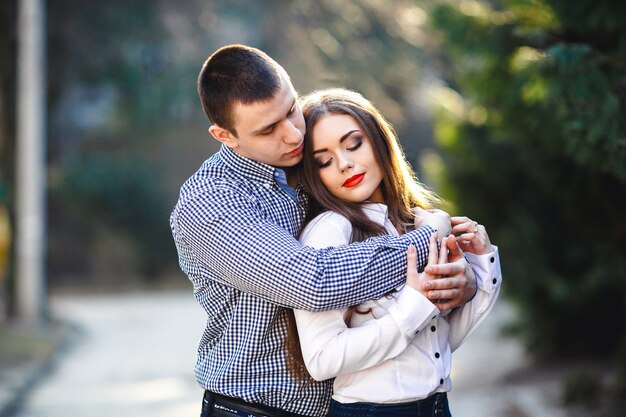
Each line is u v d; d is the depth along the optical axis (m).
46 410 9.53
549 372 10.09
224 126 3.32
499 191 9.80
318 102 3.48
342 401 3.32
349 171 3.40
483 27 6.84
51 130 23.08
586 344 10.44
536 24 6.62
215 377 3.36
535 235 9.72
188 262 3.47
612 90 5.07
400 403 3.28
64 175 29.81
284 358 3.32
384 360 3.21
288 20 22.61
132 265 32.31
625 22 5.54
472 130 9.36
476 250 3.51
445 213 3.49
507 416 8.45
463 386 10.37
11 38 17.64
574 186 8.05
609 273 9.44
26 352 13.74
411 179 3.66
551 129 6.59
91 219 31.31
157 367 13.45
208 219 3.26
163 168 31.44
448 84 15.20
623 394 7.47
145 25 23.12
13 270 17.16
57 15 21.42
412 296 3.19
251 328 3.30
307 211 3.51
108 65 23.42
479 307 3.48
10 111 17.56
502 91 6.96
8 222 17.31
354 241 3.42
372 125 3.45
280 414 3.33
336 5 20.95
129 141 30.44
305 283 3.12
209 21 23.91
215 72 3.29
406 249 3.26
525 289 9.91
